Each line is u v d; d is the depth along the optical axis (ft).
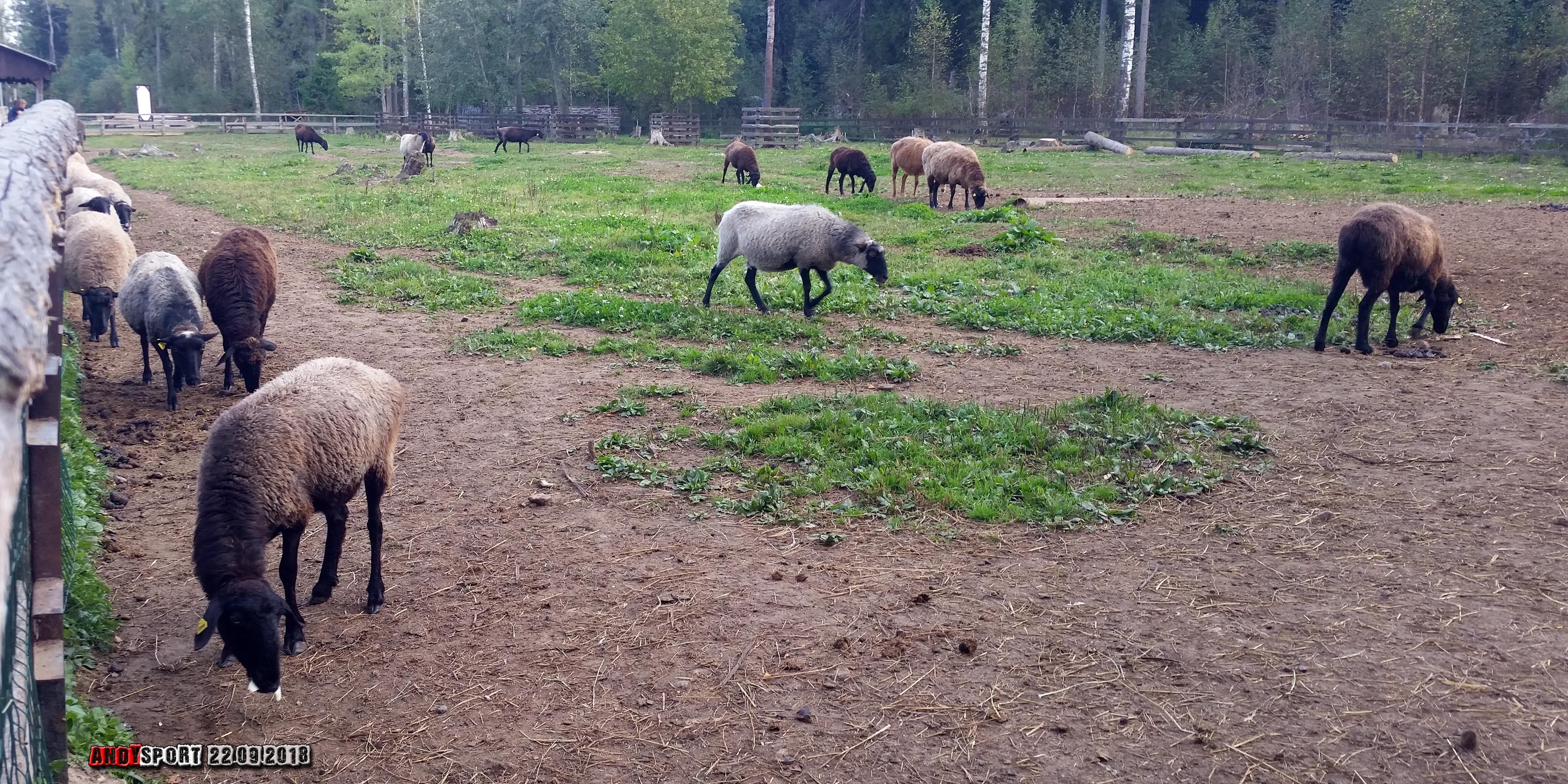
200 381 28.02
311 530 20.59
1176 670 14.85
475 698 14.73
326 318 37.93
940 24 172.24
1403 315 36.55
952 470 22.25
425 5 208.13
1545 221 55.93
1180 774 12.63
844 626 16.33
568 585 17.97
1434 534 18.95
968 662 15.21
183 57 246.47
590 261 47.80
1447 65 124.06
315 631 16.65
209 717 14.29
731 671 15.19
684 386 29.09
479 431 25.89
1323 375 29.63
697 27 176.24
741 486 22.00
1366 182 79.30
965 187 67.77
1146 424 24.77
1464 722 13.34
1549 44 122.62
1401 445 23.63
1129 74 151.74
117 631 16.49
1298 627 15.89
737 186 82.12
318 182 84.69
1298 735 13.25
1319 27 143.23
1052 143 126.41
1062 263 46.73
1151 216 61.93
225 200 70.54
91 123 174.40
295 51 251.80
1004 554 18.76
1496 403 26.43
